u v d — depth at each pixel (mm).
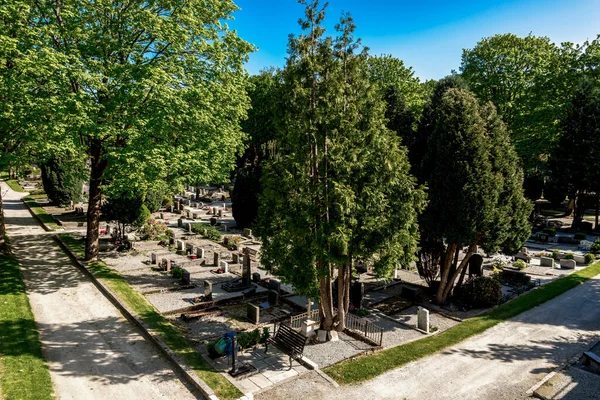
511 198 18172
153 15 18984
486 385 12555
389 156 13203
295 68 12789
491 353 14789
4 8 16469
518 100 42250
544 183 49156
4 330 13984
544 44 43562
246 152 54219
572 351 15109
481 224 17359
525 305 20031
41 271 21953
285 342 13758
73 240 28641
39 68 16656
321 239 12516
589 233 40688
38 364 12195
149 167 20031
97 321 16047
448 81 23047
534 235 38312
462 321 18141
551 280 24750
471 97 18578
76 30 18453
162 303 18625
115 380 11938
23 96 17266
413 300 20656
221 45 22359
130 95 19203
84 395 11094
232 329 16297
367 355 14359
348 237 12539
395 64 46375
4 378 11102
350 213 13102
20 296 17453
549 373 13375
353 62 13062
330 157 13453
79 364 12734
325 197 13086
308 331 15469
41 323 15555
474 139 17312
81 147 20109
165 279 22203
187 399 11148
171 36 19625
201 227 35094
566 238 36469
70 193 42812
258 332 14398
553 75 41000
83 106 17859
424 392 12031
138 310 16938
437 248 20656
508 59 40562
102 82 19953
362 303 20125
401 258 15398
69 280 20750
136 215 28250
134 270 23562
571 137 40094
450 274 20297
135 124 19719
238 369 12664
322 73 12914
